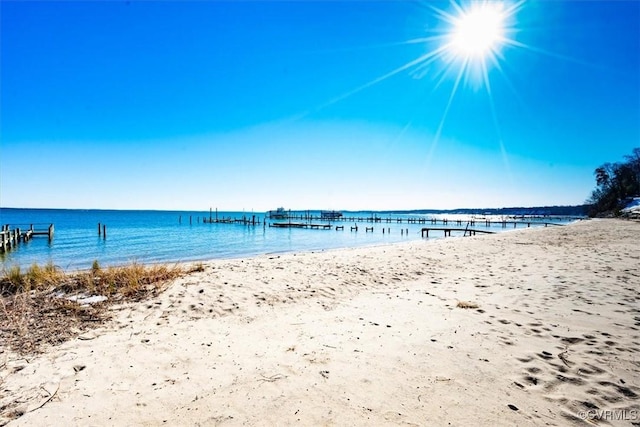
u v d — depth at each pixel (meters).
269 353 4.25
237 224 72.81
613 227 30.53
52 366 3.83
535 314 5.75
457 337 4.75
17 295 6.51
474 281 8.73
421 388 3.38
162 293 6.93
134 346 4.45
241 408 3.03
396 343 4.56
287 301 6.89
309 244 29.12
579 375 3.63
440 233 48.44
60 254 20.03
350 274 9.77
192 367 3.84
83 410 2.98
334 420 2.86
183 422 2.82
